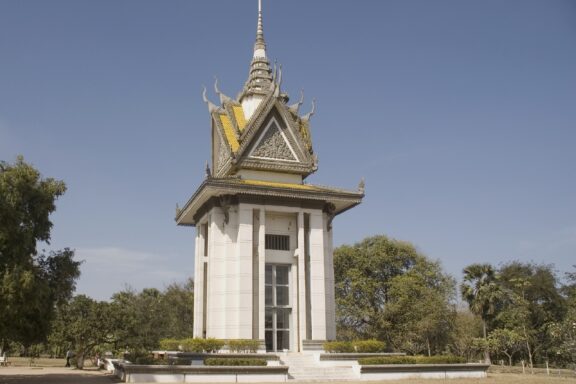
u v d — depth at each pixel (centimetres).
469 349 7162
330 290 4422
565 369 6231
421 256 7331
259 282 3975
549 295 7456
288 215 4362
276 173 4522
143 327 5781
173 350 4147
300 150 4588
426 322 6519
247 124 4456
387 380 3459
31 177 3500
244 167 4381
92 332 5691
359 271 7306
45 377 3941
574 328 4572
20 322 3331
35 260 3688
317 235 4269
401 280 6944
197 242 4584
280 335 4134
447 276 7269
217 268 4062
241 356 3553
